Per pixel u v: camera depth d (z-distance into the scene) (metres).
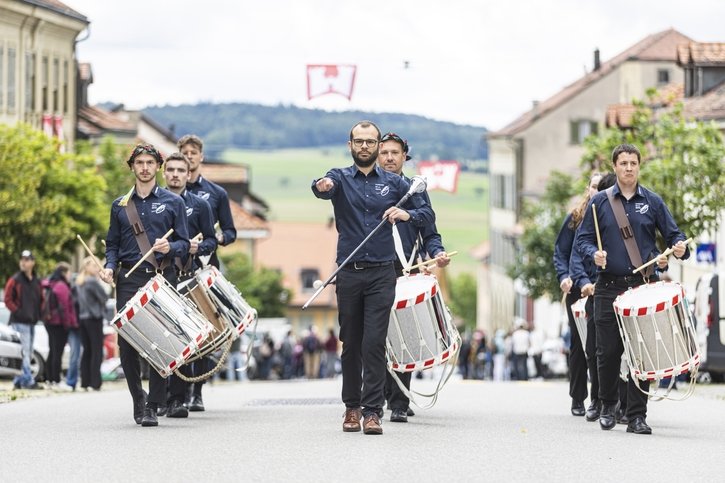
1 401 21.44
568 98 102.94
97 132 74.06
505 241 110.50
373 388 14.62
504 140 110.81
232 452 13.16
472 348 66.75
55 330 28.67
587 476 11.88
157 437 14.57
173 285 16.06
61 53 62.78
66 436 14.80
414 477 11.55
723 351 31.91
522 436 14.88
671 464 12.74
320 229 143.00
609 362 15.60
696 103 56.12
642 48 95.62
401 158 17.06
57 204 43.22
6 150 43.28
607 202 15.41
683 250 15.18
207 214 18.02
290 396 23.61
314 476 11.56
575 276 16.62
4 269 42.78
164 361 15.25
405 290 14.90
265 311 95.94
